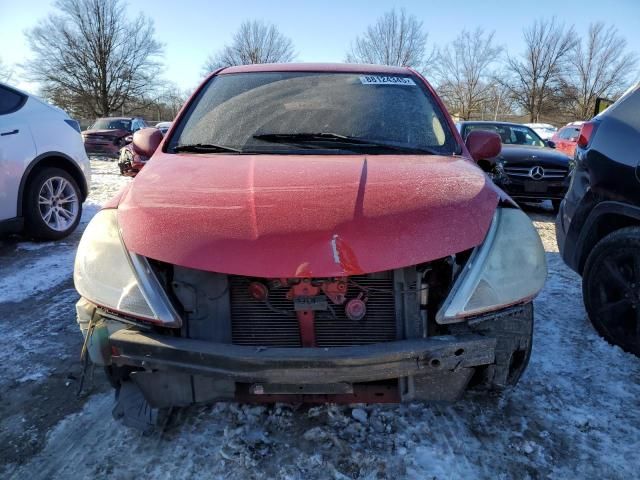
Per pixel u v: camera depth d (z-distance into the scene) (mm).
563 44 45594
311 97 3137
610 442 2236
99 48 44250
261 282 2025
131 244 2031
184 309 2062
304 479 2012
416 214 2035
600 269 3117
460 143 2938
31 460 2145
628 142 3027
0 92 5219
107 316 2027
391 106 3082
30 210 5293
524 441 2232
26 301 3863
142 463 2107
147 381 2078
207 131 2947
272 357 1824
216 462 2100
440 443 2209
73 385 2699
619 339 3041
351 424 2299
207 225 1994
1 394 2623
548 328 3342
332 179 2264
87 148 18516
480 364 1948
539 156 7707
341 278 2014
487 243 2082
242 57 42531
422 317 2078
